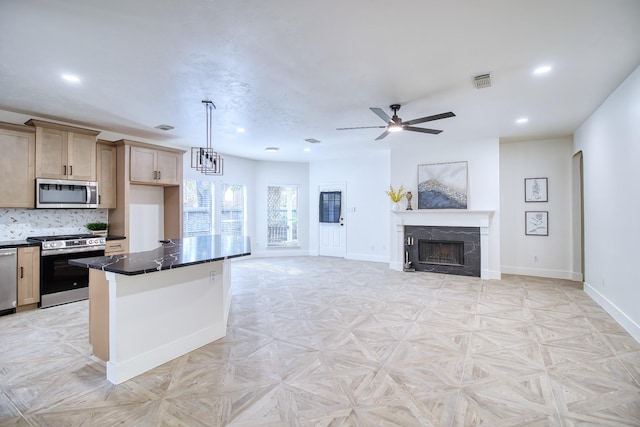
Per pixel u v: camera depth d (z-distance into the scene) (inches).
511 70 120.6
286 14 85.7
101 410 81.1
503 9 84.0
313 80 128.8
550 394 87.1
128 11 83.7
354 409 80.7
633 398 85.3
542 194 235.6
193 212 275.6
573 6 82.8
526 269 241.1
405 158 262.1
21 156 161.0
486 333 129.2
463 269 237.5
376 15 86.4
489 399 84.8
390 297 181.0
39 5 80.4
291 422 75.8
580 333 129.2
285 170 337.4
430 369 100.7
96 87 134.6
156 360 103.4
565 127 202.5
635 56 110.3
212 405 82.7
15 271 154.3
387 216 299.1
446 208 244.2
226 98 148.6
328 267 273.3
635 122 123.4
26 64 113.8
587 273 188.7
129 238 201.6
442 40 99.4
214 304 124.1
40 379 96.1
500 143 248.1
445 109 165.6
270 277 234.4
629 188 130.7
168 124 192.1
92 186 185.6
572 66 117.8
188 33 94.8
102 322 102.7
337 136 225.3
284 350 114.4
